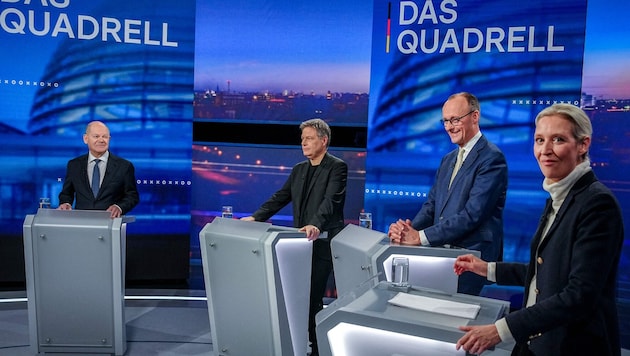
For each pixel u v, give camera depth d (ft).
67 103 18.98
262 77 19.75
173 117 19.86
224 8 19.70
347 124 19.34
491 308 5.93
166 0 19.54
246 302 10.92
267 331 10.75
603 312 5.49
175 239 20.20
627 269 14.96
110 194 16.33
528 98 16.49
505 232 16.84
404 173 18.16
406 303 5.90
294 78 19.61
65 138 19.04
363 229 10.73
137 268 19.94
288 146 19.84
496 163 10.55
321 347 5.61
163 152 19.88
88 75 19.10
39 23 18.62
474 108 10.88
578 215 5.49
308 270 11.24
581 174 5.68
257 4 19.61
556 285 5.56
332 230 12.85
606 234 5.32
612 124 15.26
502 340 5.08
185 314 16.79
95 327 12.42
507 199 16.79
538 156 5.79
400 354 5.36
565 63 16.03
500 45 16.79
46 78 18.76
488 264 7.16
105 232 11.84
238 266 10.82
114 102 19.36
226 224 11.26
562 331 5.57
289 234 10.71
